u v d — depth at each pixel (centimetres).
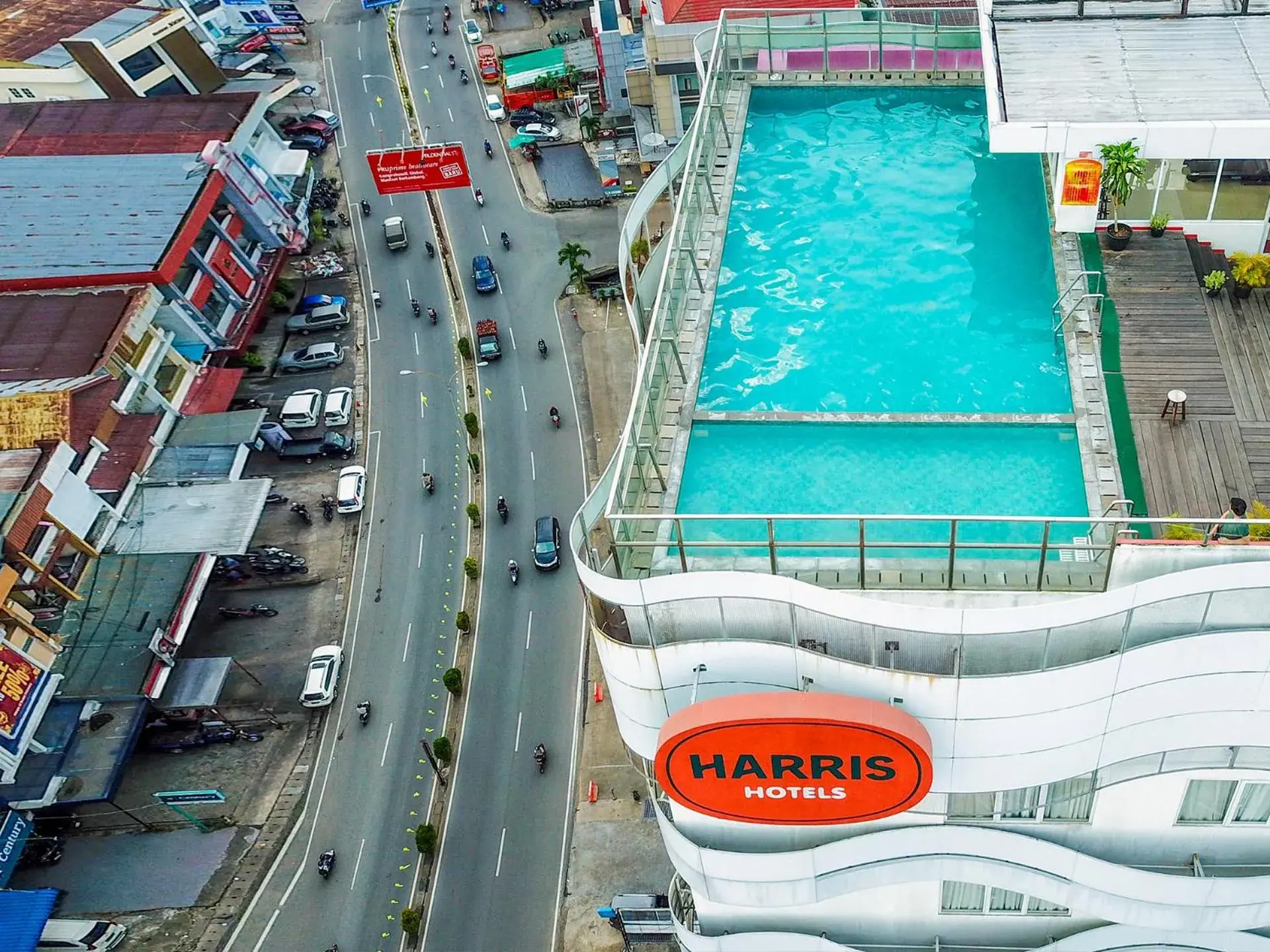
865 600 1697
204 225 6322
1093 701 1833
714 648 1853
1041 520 1700
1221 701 1852
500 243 7469
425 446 6150
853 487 2083
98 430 5331
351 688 5025
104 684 4638
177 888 4366
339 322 6962
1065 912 2403
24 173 6600
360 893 4275
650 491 2112
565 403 6284
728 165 2986
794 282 2583
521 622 5197
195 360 6206
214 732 4847
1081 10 2823
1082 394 2170
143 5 8131
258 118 7138
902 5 3731
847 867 2153
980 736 1878
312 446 6134
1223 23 2709
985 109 3084
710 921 2559
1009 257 2566
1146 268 2438
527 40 9581
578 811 4428
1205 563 1700
